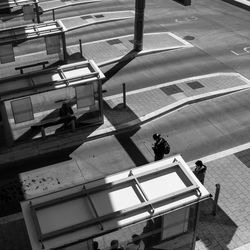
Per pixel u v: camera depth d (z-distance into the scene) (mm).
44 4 36188
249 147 17641
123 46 27500
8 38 24422
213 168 16406
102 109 19000
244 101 21109
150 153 17578
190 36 29000
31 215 10477
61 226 10266
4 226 14023
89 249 10781
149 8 34812
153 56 26094
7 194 15430
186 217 11688
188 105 20906
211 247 13102
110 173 16484
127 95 21719
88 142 18359
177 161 12172
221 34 29344
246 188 15328
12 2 32312
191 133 18734
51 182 16047
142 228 12398
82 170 16703
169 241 12227
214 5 35500
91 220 10273
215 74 23688
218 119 19703
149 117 19766
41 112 19141
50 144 18203
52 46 25469
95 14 33625
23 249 13117
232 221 13969
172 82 22875
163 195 11094
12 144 18047
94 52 26859
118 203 10891
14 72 24922
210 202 14711
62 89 19375
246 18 32438
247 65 24734
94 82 18594
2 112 16891
